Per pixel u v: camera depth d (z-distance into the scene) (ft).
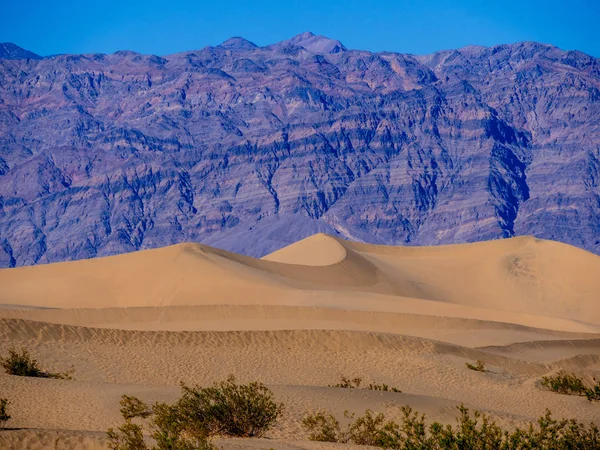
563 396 223.92
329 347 272.92
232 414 139.54
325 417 158.92
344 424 155.22
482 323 407.23
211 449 109.91
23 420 145.48
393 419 163.02
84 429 141.49
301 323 371.15
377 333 289.53
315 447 119.44
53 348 240.73
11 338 242.78
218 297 490.08
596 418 191.01
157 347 254.47
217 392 142.82
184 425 137.39
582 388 230.48
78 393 168.55
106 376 216.33
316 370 244.01
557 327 483.10
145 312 372.99
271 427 147.84
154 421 139.03
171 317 370.94
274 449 114.42
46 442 117.19
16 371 200.13
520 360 296.71
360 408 171.42
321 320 382.01
